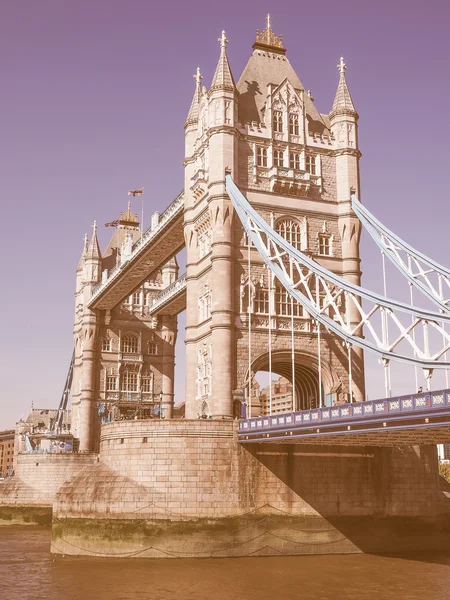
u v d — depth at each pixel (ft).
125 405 344.69
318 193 218.18
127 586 137.28
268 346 200.75
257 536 170.60
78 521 174.91
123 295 330.34
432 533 186.50
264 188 211.82
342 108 225.56
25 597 130.52
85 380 344.69
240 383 195.52
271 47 237.45
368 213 208.03
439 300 171.73
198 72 237.45
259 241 196.85
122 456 176.45
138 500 169.99
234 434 174.81
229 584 137.90
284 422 157.89
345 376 208.13
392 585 136.67
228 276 198.90
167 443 172.55
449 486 193.47
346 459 181.98
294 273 208.44
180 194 240.12
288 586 135.85
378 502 182.60
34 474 302.04
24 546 213.46
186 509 169.17
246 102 220.64
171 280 373.81
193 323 214.69
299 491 176.24
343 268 215.51
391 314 157.69
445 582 139.44
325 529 176.14
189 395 209.77
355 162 222.48
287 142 217.15
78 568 156.56
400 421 128.16
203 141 218.59
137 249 279.69
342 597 127.03
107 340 354.74
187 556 166.81
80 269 393.70
